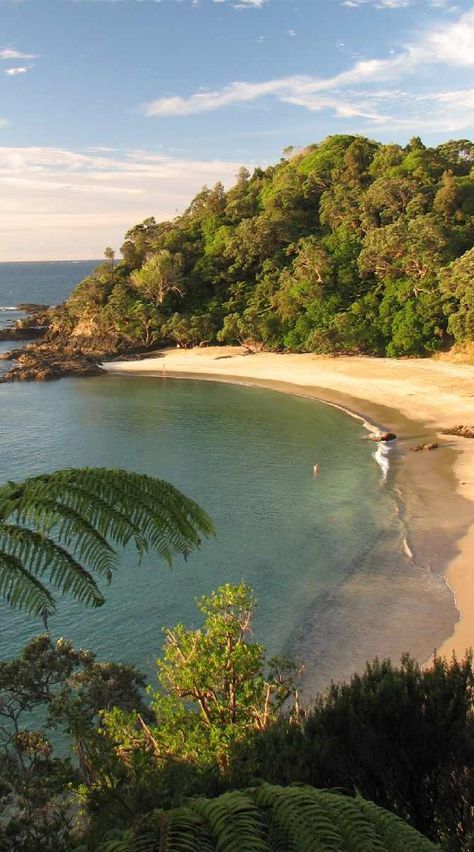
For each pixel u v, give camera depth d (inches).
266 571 1263.5
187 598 1165.7
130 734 532.7
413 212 3971.5
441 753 364.8
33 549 233.3
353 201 4330.7
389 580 1191.6
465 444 2048.5
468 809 329.1
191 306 4591.5
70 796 538.9
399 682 407.8
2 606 1141.1
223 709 551.2
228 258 4687.5
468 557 1251.8
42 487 239.3
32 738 634.8
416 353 3415.4
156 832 203.0
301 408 2807.6
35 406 3034.0
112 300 4498.0
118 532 240.1
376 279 3814.0
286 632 1037.8
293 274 4069.9
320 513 1567.4
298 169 5467.5
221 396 3154.5
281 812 207.8
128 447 2278.5
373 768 359.9
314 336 3614.7
